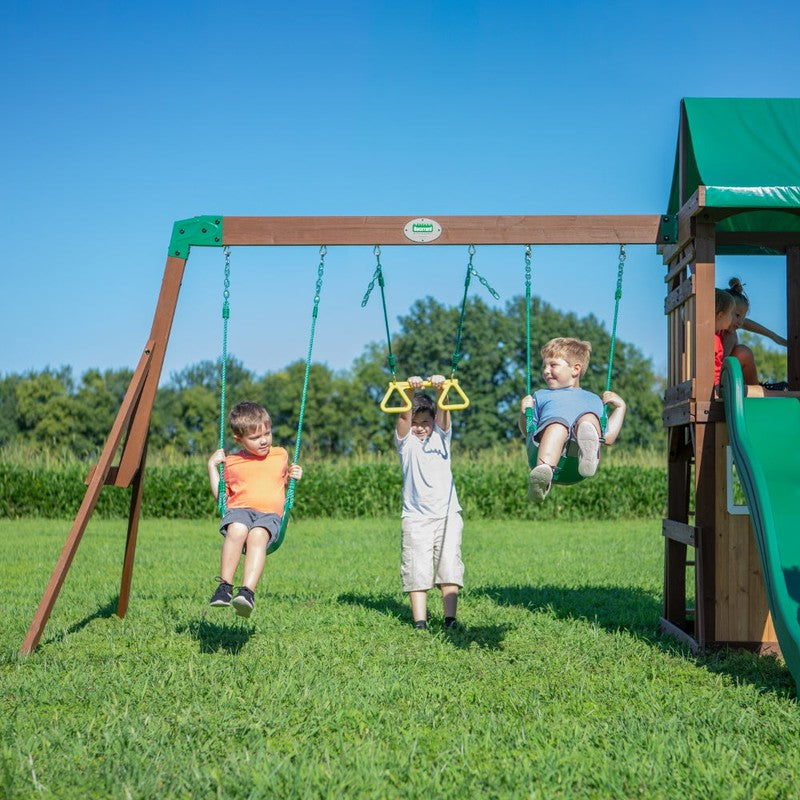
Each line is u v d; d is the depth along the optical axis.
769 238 7.86
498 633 6.78
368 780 3.68
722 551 6.40
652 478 21.89
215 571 11.17
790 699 4.96
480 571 11.22
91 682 5.18
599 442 6.10
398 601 8.52
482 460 23.88
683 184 7.07
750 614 6.36
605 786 3.65
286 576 10.65
